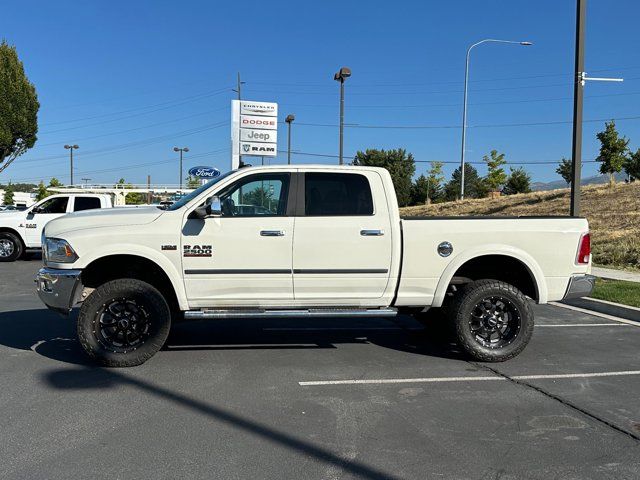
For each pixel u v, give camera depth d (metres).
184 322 8.25
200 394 5.07
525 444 4.09
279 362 6.17
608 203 23.42
